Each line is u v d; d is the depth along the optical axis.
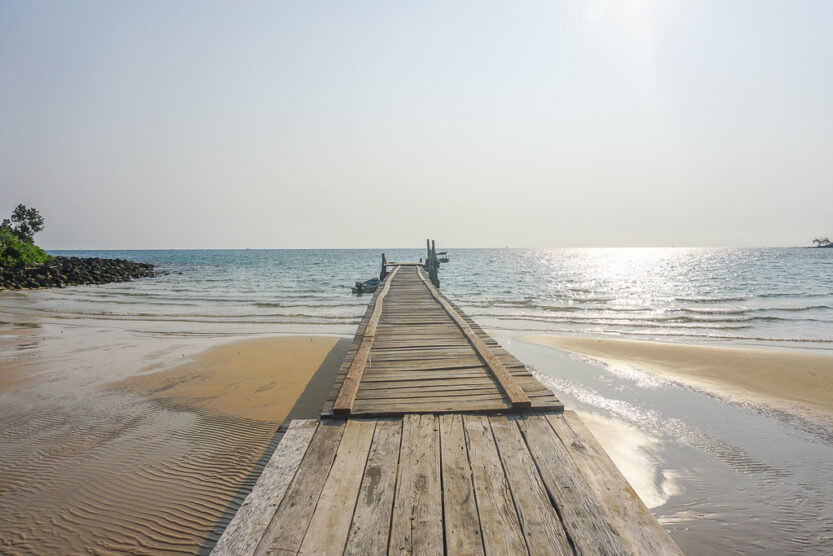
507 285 31.53
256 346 10.83
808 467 4.96
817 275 37.94
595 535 2.34
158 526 3.85
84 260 48.06
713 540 3.74
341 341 11.46
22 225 52.53
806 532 3.84
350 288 29.06
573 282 34.03
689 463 5.06
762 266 51.66
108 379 8.02
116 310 18.31
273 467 3.09
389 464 3.13
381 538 2.33
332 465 3.12
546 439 3.53
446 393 4.55
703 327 14.48
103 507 4.11
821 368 8.64
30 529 3.79
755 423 6.20
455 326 8.30
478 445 3.43
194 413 6.38
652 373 8.60
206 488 4.43
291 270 50.25
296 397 7.06
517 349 10.62
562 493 2.75
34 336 12.34
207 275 42.81
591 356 9.91
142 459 5.00
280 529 2.40
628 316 16.81
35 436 5.60
